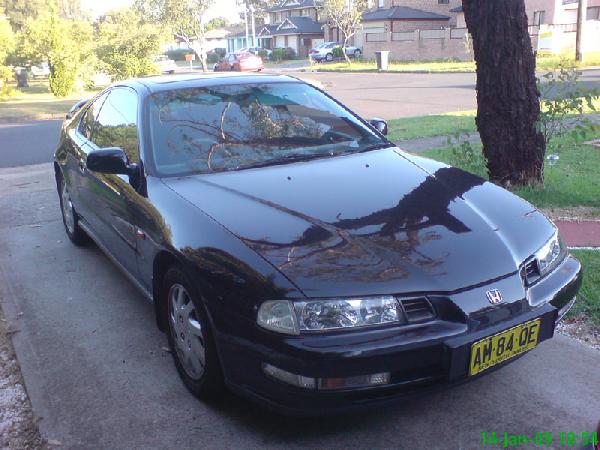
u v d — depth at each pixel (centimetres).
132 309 438
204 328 295
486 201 337
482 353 267
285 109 432
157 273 347
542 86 698
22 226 653
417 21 4981
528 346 285
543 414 302
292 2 7638
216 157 379
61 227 645
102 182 432
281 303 258
